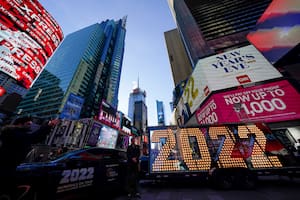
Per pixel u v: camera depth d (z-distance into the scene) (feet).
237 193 13.76
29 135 7.82
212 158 17.80
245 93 41.09
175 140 19.75
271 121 33.78
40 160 41.04
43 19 61.52
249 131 19.25
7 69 52.44
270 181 18.76
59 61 224.12
